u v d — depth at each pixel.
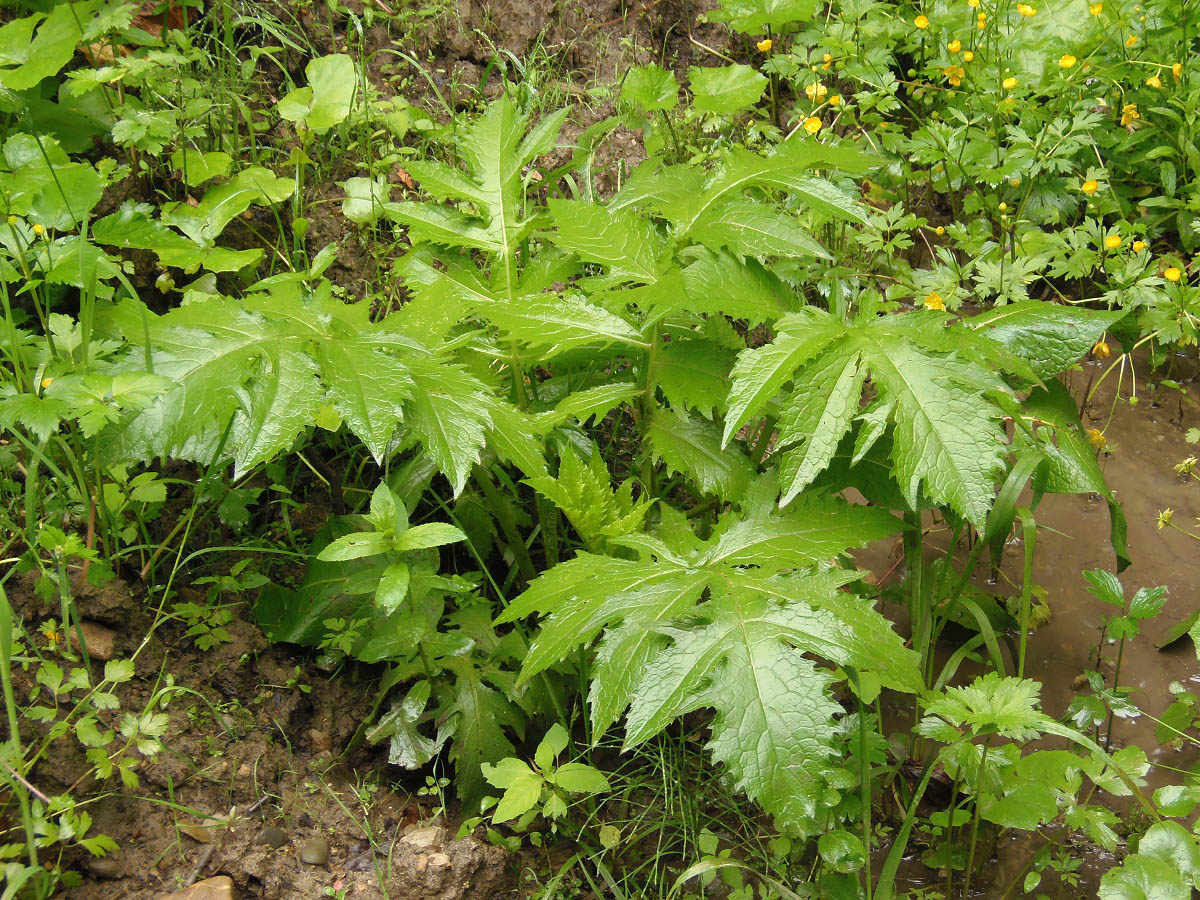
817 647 0.84
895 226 1.35
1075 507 1.29
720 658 0.85
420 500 1.11
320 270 1.11
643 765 1.05
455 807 1.02
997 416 0.88
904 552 1.19
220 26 1.39
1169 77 1.47
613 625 0.92
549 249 1.13
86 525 1.03
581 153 1.31
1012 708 0.86
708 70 1.24
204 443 0.89
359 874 0.95
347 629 1.05
